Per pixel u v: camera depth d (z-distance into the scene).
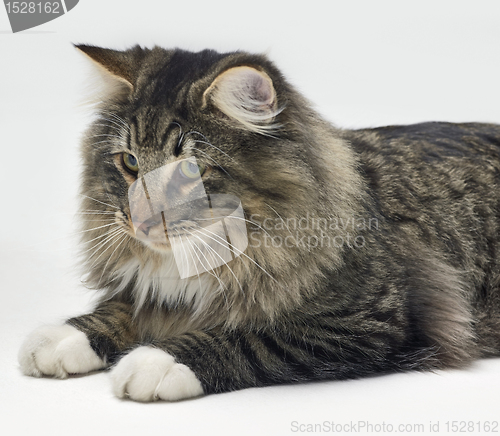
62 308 3.69
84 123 3.09
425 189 3.32
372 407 2.41
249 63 2.58
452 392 2.56
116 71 2.84
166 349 2.53
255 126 2.60
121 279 3.05
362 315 2.71
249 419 2.30
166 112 2.63
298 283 2.68
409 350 2.78
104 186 2.85
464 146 3.60
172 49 3.09
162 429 2.22
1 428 2.25
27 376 2.73
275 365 2.60
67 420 2.30
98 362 2.77
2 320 3.48
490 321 3.23
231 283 2.74
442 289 2.98
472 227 3.35
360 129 3.86
